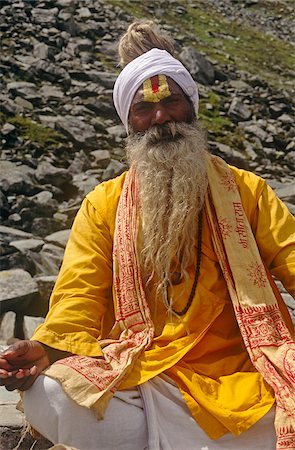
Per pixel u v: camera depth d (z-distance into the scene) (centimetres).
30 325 455
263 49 1281
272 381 266
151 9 1243
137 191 300
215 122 930
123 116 312
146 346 279
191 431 263
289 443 253
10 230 570
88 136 771
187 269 291
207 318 286
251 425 261
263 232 300
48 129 775
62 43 991
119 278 293
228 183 303
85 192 670
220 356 286
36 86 869
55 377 258
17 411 326
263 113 1004
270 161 873
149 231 291
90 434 257
